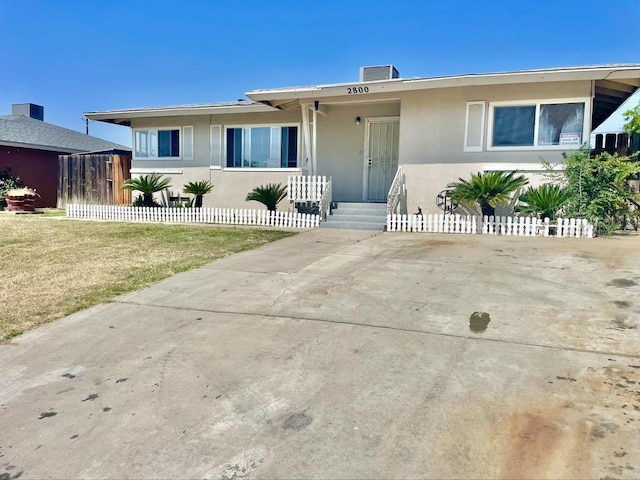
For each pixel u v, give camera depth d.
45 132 24.72
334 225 12.33
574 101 10.95
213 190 15.98
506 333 4.29
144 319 5.07
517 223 10.48
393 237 10.41
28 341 4.56
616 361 3.63
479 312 4.90
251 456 2.62
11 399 3.43
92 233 11.70
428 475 2.39
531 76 10.60
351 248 8.95
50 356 4.18
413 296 5.54
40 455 2.73
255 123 15.38
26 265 7.86
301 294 5.78
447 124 12.02
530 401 3.07
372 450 2.63
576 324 4.46
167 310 5.35
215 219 13.85
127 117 16.33
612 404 3.00
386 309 5.10
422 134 12.26
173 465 2.58
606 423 2.79
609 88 11.55
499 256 7.77
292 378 3.56
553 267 6.81
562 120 11.12
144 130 16.88
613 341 4.02
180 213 14.32
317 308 5.21
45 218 15.95
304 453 2.63
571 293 5.46
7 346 4.45
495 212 11.68
